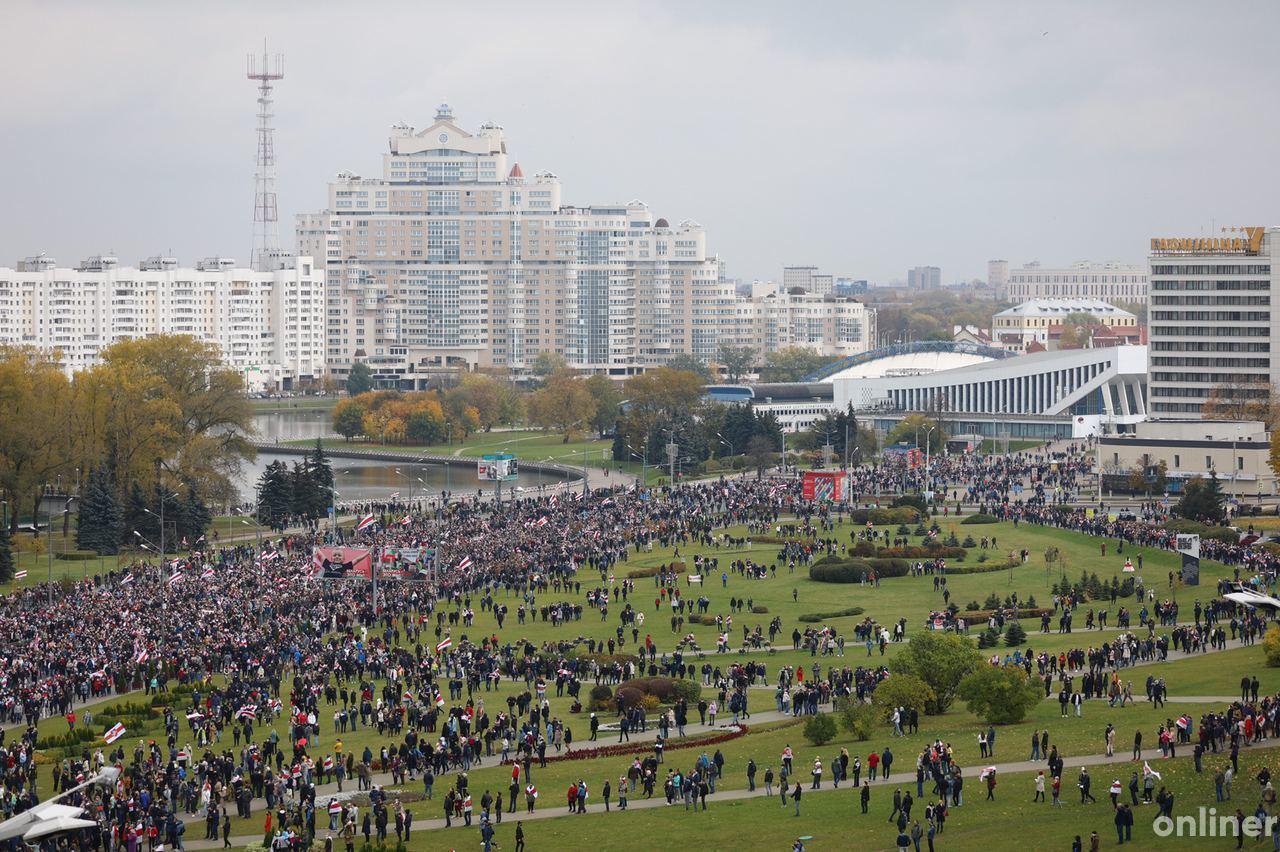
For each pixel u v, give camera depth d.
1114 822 147.00
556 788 177.25
